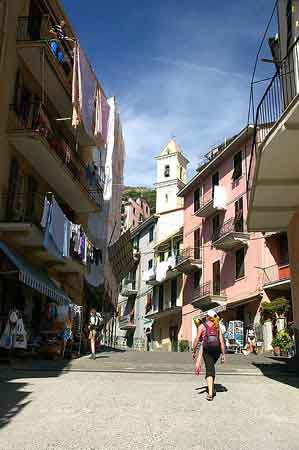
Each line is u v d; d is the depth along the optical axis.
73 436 5.68
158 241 50.84
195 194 40.62
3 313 14.98
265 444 5.53
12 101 16.36
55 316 17.28
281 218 13.77
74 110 17.47
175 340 43.09
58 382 9.80
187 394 8.70
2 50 15.55
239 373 12.31
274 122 10.03
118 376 11.25
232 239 30.94
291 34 10.98
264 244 29.48
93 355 16.33
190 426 6.29
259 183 11.59
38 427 6.06
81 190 20.53
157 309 47.56
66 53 19.50
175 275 43.22
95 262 25.69
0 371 11.44
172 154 54.72
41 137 16.14
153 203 93.00
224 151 34.47
